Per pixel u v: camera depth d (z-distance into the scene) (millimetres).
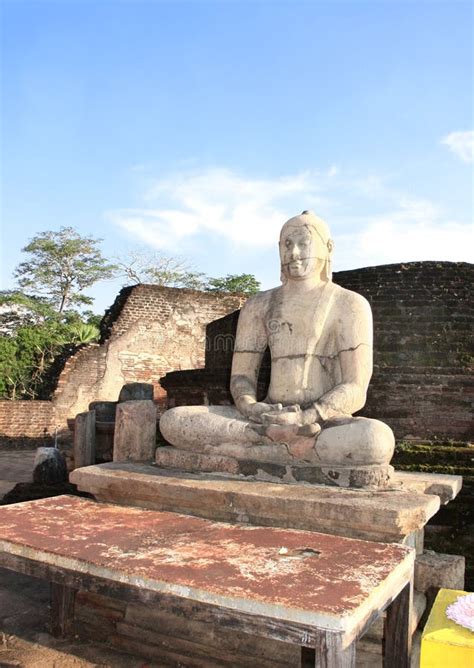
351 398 3934
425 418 7883
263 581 2221
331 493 3406
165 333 18172
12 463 13117
